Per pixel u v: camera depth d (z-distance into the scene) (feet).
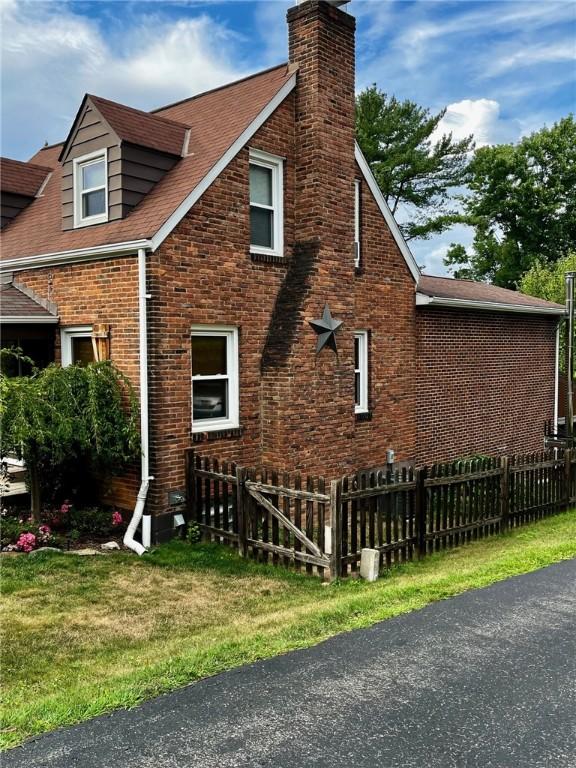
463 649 16.39
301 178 35.01
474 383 48.47
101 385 28.71
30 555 26.25
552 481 36.19
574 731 12.55
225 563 26.37
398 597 20.65
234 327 32.30
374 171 100.37
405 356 42.70
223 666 15.38
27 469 30.66
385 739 12.22
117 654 17.69
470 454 48.24
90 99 31.78
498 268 121.29
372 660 15.71
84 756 11.59
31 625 19.80
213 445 31.22
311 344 33.83
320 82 34.32
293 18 35.14
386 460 41.37
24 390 26.50
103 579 24.22
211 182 30.53
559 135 114.11
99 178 33.17
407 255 42.37
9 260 34.71
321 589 23.32
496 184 117.50
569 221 114.42
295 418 32.96
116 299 30.09
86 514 30.53
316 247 34.42
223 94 38.45
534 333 54.80
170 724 12.69
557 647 16.52
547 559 25.09
